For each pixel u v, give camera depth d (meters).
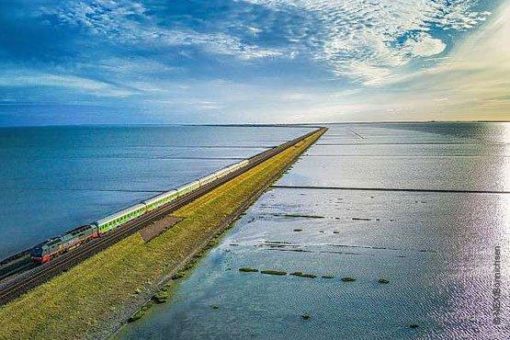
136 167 150.75
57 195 94.00
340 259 49.44
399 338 33.03
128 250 48.66
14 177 125.38
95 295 38.19
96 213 76.31
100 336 32.91
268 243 55.69
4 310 33.69
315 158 158.62
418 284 42.31
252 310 37.47
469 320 35.34
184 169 142.25
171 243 53.38
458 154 170.00
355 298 39.59
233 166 119.56
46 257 44.91
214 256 50.97
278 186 98.00
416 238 56.69
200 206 72.19
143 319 35.69
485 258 48.97
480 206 74.25
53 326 32.97
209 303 38.75
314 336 33.38
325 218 67.75
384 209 73.19
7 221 70.50
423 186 94.44
